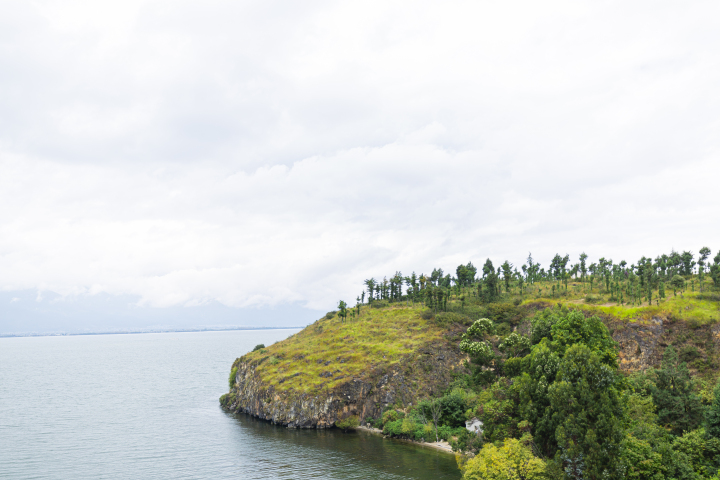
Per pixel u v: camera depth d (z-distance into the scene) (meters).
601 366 73.06
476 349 139.25
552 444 74.25
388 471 96.75
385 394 140.75
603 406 66.50
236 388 177.12
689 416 82.19
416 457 106.56
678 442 70.94
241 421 149.88
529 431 80.38
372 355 154.50
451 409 126.19
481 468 70.19
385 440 122.50
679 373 86.81
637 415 81.19
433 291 193.50
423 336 163.12
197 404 188.88
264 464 104.31
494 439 87.50
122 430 142.12
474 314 178.62
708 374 115.81
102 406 186.25
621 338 133.25
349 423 133.62
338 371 146.75
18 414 170.88
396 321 182.62
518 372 109.12
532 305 168.25
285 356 166.50
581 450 65.62
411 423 123.38
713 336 121.50
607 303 155.75
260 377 156.50
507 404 90.50
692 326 125.62
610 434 64.69
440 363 150.88
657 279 166.62
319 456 108.94
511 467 68.94
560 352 89.31
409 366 147.12
